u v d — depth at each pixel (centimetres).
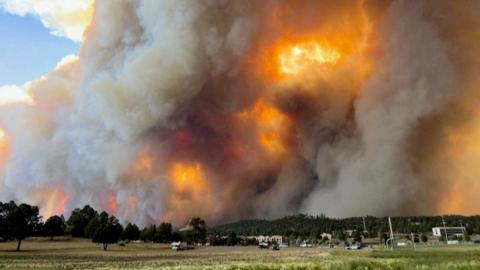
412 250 4709
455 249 4678
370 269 2372
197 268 2522
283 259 3675
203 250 7194
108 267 3008
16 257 4606
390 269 2362
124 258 4416
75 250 6700
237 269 2428
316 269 2344
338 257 3722
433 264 2398
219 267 2552
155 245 9550
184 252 6197
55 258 4425
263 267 2491
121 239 9706
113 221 9725
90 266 3177
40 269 2853
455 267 2122
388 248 5991
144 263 3503
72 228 10962
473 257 3091
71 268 2944
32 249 6894
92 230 9981
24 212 7381
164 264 3309
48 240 9956
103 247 7919
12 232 7094
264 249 7462
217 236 12512
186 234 11288
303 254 4803
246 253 5472
